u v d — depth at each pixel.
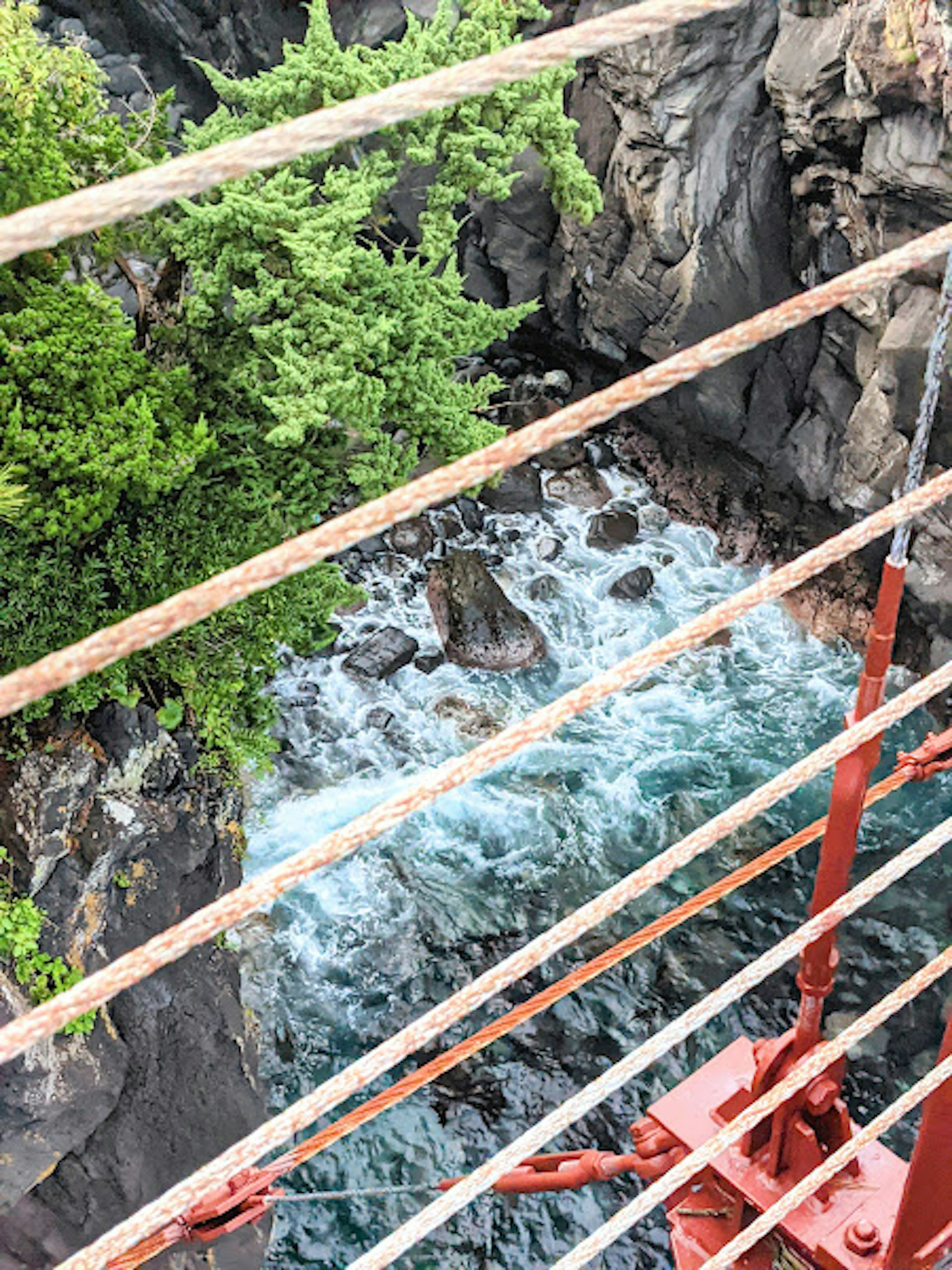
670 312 23.62
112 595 14.28
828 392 23.12
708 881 18.23
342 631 21.92
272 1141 1.87
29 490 12.66
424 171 25.12
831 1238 5.96
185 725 15.73
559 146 15.43
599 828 18.95
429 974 16.94
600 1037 16.20
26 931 12.48
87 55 14.69
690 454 25.05
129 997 13.91
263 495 14.68
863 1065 15.86
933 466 21.03
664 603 23.23
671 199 22.45
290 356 13.48
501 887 18.11
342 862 18.12
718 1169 6.25
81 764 13.82
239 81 15.05
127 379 13.05
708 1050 16.17
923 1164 3.86
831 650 22.20
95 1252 1.79
